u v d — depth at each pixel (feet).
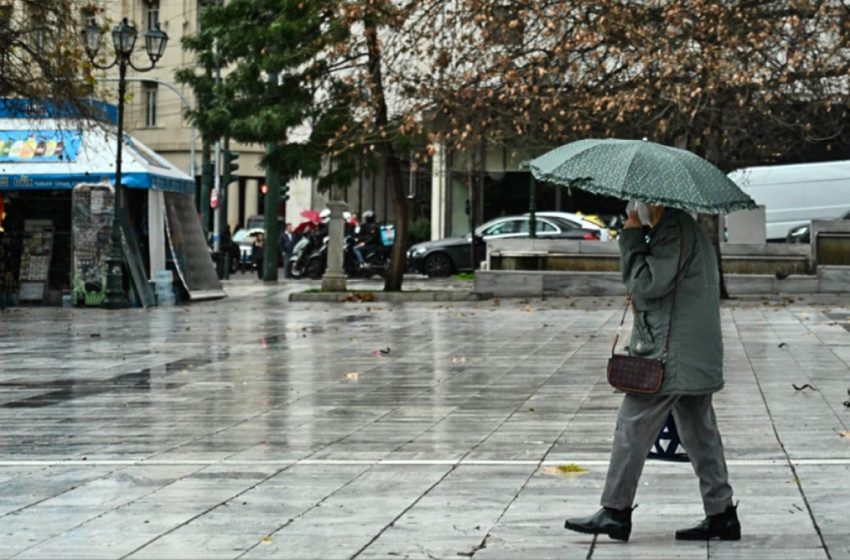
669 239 58.65
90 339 173.06
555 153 60.95
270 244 355.56
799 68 189.78
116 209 236.63
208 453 84.02
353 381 123.95
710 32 188.44
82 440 90.38
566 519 63.00
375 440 88.58
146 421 99.50
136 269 242.58
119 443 88.79
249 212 570.05
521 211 458.91
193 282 261.44
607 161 58.75
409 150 253.65
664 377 57.82
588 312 214.28
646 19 193.26
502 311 219.20
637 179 57.72
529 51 201.36
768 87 190.39
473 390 116.06
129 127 540.11
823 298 243.60
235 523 62.59
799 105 211.00
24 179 240.73
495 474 75.15
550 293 262.06
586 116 203.31
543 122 207.21
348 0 241.14
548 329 181.47
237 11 268.82
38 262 248.11
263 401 110.22
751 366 130.52
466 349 154.40
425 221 473.26
